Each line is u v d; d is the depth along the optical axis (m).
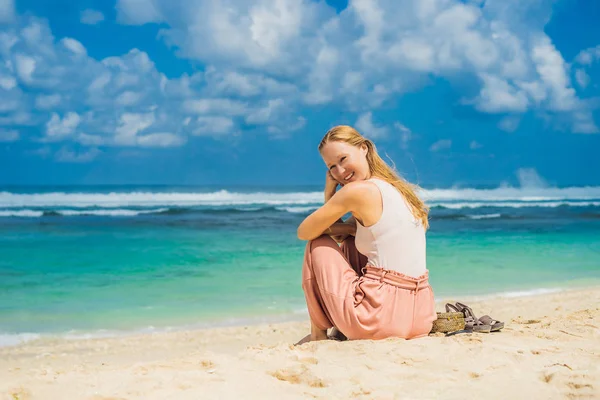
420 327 3.90
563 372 2.93
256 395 2.68
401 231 3.82
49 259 12.15
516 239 16.20
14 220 23.20
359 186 3.76
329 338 4.03
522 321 5.05
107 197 35.28
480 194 46.22
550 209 32.81
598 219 25.09
